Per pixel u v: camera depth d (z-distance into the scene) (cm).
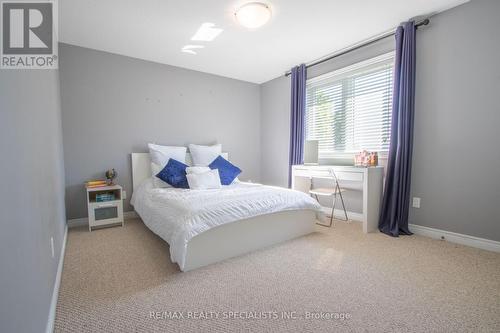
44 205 137
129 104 352
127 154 353
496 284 168
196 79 411
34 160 117
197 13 244
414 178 274
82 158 321
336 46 324
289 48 329
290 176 412
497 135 220
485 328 126
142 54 344
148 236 274
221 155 400
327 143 376
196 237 194
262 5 228
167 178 325
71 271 191
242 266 199
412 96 265
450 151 248
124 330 127
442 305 145
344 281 174
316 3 230
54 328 128
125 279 179
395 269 191
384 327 128
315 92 392
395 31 279
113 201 308
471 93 233
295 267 196
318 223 320
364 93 326
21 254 87
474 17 229
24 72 110
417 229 273
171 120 388
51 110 197
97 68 328
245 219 221
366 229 279
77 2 224
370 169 279
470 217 237
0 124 74
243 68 404
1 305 67
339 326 129
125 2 225
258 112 488
